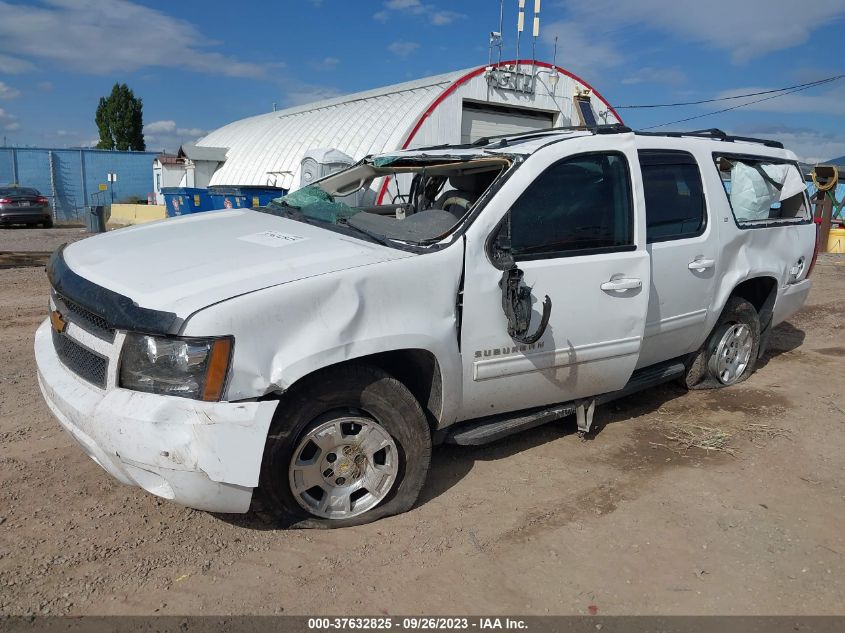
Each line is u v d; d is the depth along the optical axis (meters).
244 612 2.70
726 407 5.18
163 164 26.12
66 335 3.18
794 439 4.58
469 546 3.21
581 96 17.80
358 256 3.23
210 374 2.74
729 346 5.48
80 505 3.41
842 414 5.05
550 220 3.76
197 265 3.14
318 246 3.38
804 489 3.89
